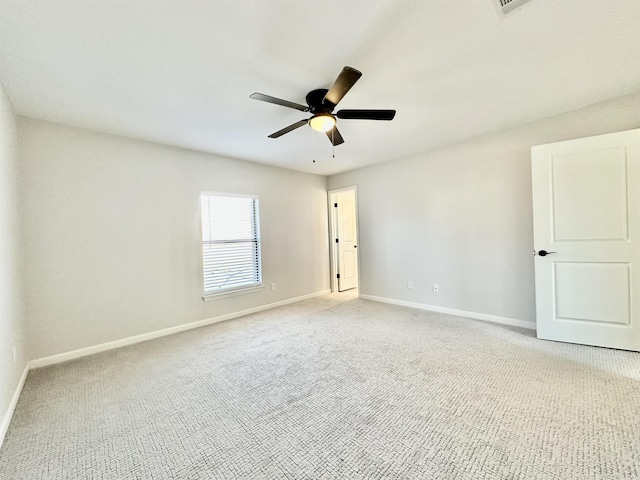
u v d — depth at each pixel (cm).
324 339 313
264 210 462
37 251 266
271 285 468
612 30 171
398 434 160
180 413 187
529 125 317
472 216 369
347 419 175
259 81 215
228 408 191
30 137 264
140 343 320
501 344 283
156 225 342
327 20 156
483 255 362
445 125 317
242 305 428
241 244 437
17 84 209
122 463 146
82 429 173
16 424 178
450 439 155
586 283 270
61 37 162
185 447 156
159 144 347
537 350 265
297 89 228
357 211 509
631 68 213
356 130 322
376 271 486
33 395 212
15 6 139
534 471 132
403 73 212
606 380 208
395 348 281
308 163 462
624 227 253
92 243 297
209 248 400
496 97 254
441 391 202
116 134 313
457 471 133
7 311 196
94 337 296
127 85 216
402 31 167
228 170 415
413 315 394
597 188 262
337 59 192
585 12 156
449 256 394
